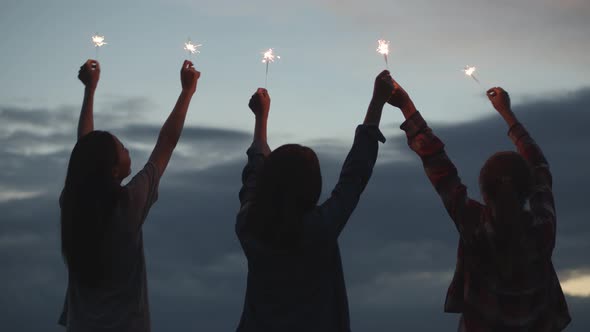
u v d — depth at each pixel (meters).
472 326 3.22
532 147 3.50
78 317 3.31
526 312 3.16
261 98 3.60
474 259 3.19
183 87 3.66
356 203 3.04
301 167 2.89
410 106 3.46
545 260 3.17
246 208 3.14
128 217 3.27
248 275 3.10
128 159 3.39
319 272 2.99
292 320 2.97
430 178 3.36
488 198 3.16
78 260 3.20
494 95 3.66
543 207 3.25
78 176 3.22
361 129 3.17
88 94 3.87
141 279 3.36
